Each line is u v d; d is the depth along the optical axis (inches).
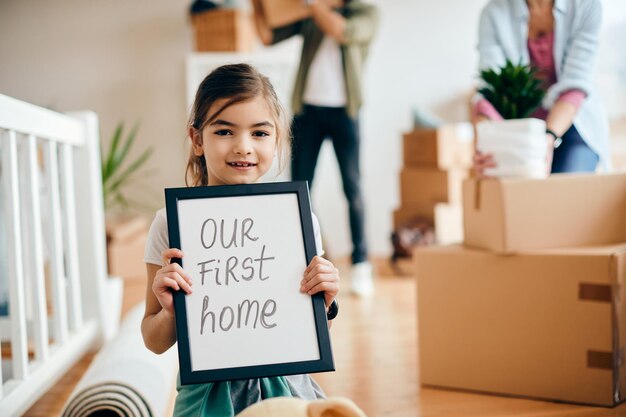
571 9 83.0
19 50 179.5
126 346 65.8
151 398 53.7
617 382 68.6
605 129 86.4
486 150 75.2
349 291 139.6
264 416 39.5
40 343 69.1
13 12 178.5
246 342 43.4
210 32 167.2
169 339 46.8
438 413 68.5
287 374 43.1
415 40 186.2
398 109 187.5
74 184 93.2
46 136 74.0
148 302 49.0
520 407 69.5
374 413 69.1
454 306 76.1
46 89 180.4
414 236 159.5
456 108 186.9
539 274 71.1
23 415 70.3
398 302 127.5
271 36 141.2
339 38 132.1
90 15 179.8
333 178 186.5
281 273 45.4
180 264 44.6
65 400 75.1
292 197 47.5
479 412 68.4
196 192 46.3
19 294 62.8
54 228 76.7
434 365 77.5
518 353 72.6
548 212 72.6
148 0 179.6
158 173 181.9
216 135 47.2
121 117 181.3
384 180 189.0
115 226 148.5
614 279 67.5
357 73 135.4
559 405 69.7
